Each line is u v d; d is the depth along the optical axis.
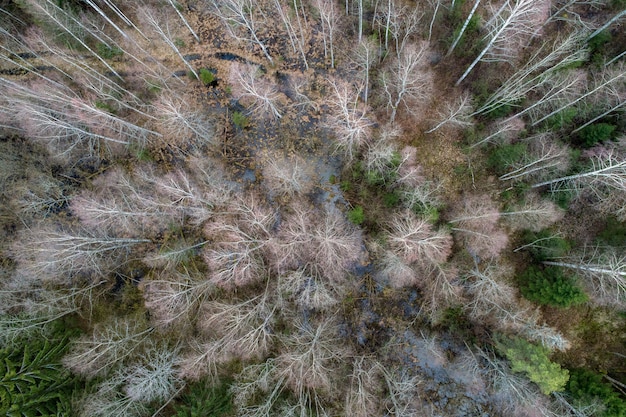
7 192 19.91
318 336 17.70
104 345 17.59
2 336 16.31
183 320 19.23
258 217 18.67
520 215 19.36
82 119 18.06
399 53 19.11
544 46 20.08
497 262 20.00
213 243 20.23
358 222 20.05
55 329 17.97
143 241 20.30
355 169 20.22
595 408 16.73
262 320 18.84
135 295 20.12
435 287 18.86
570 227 19.94
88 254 18.39
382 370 18.81
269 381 18.38
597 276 17.22
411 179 19.27
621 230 19.22
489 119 20.20
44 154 20.27
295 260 19.30
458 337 19.83
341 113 18.66
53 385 15.89
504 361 18.34
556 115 19.00
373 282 20.36
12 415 14.63
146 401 17.08
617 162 16.09
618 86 18.00
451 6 19.91
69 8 18.73
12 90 19.08
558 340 17.22
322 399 18.69
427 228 17.94
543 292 18.22
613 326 19.41
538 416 17.36
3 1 19.17
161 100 19.83
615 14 19.34
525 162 19.05
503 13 18.45
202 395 17.23
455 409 19.22
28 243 17.77
